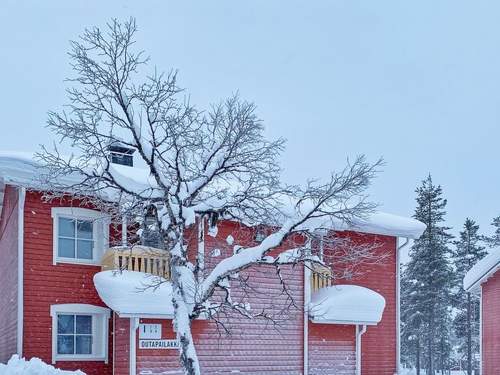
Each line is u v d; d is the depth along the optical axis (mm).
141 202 13352
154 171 12812
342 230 20312
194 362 12078
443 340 52531
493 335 24750
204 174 13383
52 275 16594
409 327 52219
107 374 16953
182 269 12711
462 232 57406
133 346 15820
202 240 15297
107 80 12617
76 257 17172
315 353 19172
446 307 53562
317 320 18797
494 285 25062
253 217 14266
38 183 15539
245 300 17969
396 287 21953
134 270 16422
